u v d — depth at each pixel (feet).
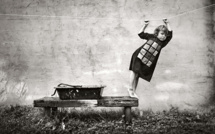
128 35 18.03
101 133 12.14
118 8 18.08
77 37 18.03
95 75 17.89
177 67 18.03
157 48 15.56
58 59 17.94
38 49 17.97
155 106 17.78
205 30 18.07
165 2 18.11
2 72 17.75
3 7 17.98
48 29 18.03
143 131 12.37
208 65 18.13
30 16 18.03
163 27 15.64
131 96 15.53
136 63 15.70
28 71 17.87
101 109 16.88
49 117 13.89
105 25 18.07
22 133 11.94
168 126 13.16
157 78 17.95
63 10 18.06
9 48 17.90
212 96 18.03
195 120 14.55
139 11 18.08
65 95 13.99
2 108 16.81
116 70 17.90
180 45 18.07
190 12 18.13
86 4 18.08
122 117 14.10
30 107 16.90
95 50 17.99
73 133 12.24
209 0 18.16
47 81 17.83
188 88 17.97
